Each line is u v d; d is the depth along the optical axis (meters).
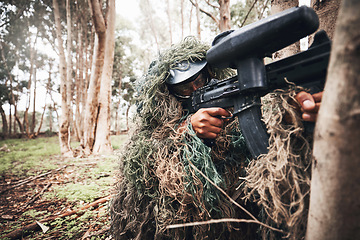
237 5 7.53
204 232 0.96
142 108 1.08
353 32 0.30
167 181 0.91
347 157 0.33
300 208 0.58
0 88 17.72
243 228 1.06
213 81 1.08
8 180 4.09
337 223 0.37
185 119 1.02
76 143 11.95
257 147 0.74
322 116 0.37
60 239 1.81
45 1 12.71
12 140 14.84
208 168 0.88
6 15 14.25
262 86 0.66
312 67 0.56
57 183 3.62
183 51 1.05
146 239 1.12
